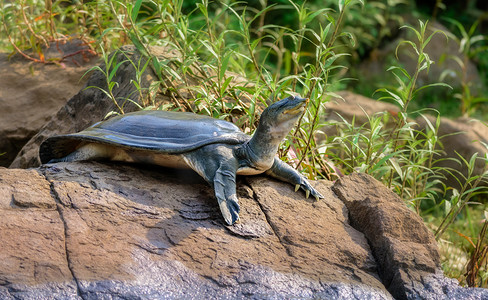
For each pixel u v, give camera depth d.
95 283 3.98
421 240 4.86
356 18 17.12
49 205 4.61
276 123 4.98
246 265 4.39
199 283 4.18
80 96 7.40
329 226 4.99
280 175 5.43
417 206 7.05
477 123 11.02
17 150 8.12
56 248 4.20
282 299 4.18
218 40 6.43
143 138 5.20
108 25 8.94
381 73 16.98
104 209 4.66
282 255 4.58
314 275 4.43
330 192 5.48
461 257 7.39
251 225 4.82
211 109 6.32
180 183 5.29
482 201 10.05
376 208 5.02
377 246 4.82
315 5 16.75
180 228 4.64
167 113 5.55
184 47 6.56
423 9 19.77
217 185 4.89
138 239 4.43
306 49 16.20
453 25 19.50
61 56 8.87
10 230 4.26
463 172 10.05
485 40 19.27
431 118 10.72
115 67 6.03
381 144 6.65
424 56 6.30
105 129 5.37
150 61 6.95
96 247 4.27
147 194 4.98
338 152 9.22
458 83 16.41
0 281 3.84
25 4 9.24
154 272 4.18
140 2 5.98
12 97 8.27
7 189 4.68
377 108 10.79
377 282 4.53
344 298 4.27
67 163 5.32
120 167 5.39
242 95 6.93
